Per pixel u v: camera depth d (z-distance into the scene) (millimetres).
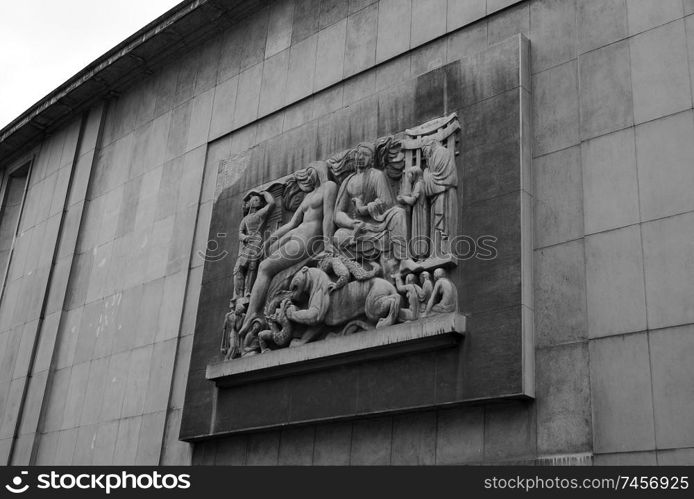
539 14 12898
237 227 16125
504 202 11812
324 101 16000
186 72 20062
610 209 11016
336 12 16625
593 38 12023
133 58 20844
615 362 10305
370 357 12438
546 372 10891
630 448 9844
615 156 11195
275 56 17688
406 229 12859
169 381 16422
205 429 14828
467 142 12648
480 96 12742
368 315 12703
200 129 18812
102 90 22156
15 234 23719
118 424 17141
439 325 11477
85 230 21062
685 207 10305
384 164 13719
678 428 9539
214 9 18938
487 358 11164
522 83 12344
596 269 10883
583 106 11781
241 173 16594
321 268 13844
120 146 21188
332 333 13344
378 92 14406
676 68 10977
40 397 19422
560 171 11750
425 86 13625
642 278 10414
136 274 18625
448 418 11633
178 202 18422
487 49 12945
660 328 10055
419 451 11797
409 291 12297
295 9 17719
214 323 15641
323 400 12992
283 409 13586
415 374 11891
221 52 19281
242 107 17922
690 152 10484
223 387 14852
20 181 25953
